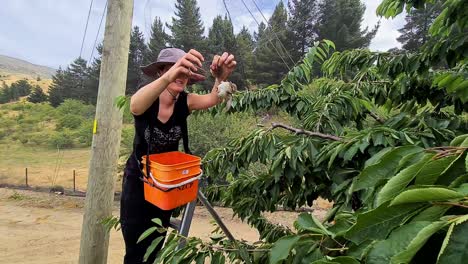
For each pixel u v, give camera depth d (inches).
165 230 50.3
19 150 678.5
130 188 72.0
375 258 19.0
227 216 270.8
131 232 73.2
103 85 111.7
